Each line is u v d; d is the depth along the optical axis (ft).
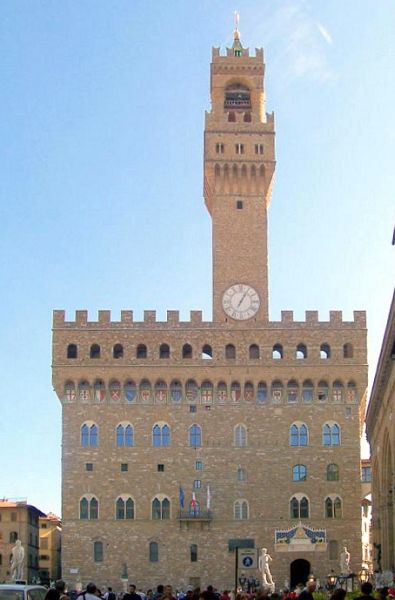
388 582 322.55
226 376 473.26
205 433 468.75
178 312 479.41
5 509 607.78
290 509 461.78
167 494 462.19
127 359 473.26
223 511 460.96
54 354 472.44
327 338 478.18
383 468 395.34
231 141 508.53
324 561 456.04
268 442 468.34
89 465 464.24
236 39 533.96
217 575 454.40
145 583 453.17
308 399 473.67
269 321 479.82
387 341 288.51
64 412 469.16
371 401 384.68
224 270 491.72
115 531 457.27
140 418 469.16
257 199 504.02
